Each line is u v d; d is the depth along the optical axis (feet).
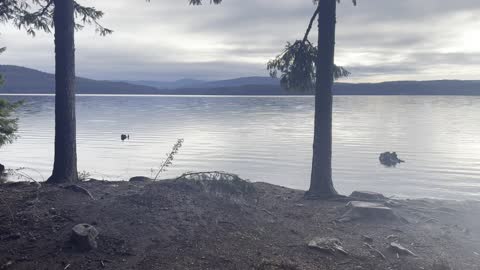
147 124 312.29
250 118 404.16
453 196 82.53
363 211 31.22
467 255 25.52
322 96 38.88
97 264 20.92
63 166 37.93
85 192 29.40
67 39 37.86
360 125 330.13
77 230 22.54
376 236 27.73
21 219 24.59
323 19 38.24
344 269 22.48
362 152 165.48
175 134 232.94
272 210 31.50
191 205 27.84
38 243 22.30
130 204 26.84
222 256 22.61
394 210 32.94
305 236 26.76
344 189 89.92
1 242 22.24
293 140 205.87
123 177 95.66
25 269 20.06
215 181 31.58
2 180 40.22
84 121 341.62
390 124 344.49
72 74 38.40
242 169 115.34
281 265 21.81
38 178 89.04
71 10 38.09
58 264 20.67
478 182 100.07
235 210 28.91
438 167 127.44
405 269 23.00
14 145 166.91
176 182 30.78
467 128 305.12
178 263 21.50
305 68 41.32
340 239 26.73
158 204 27.20
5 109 42.24
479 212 34.58
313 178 39.04
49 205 26.66
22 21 41.86
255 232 26.37
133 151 155.94
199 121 353.72
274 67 42.22
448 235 28.68
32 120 336.70
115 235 23.48
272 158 140.36
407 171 118.73
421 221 31.71
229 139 208.95
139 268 20.77
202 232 25.05
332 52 38.50
